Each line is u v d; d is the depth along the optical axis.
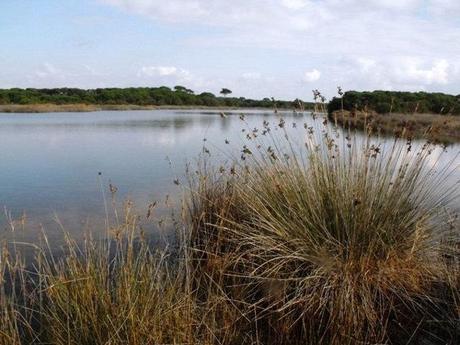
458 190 6.62
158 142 19.19
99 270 3.54
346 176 4.05
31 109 58.94
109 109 70.56
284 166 4.34
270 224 3.97
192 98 91.38
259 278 3.79
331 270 3.59
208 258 4.18
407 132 4.33
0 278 3.48
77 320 3.13
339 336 3.36
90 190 9.17
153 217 6.73
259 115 43.09
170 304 3.32
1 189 9.29
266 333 3.54
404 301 3.63
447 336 3.49
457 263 4.03
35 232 6.17
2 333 2.99
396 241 3.83
